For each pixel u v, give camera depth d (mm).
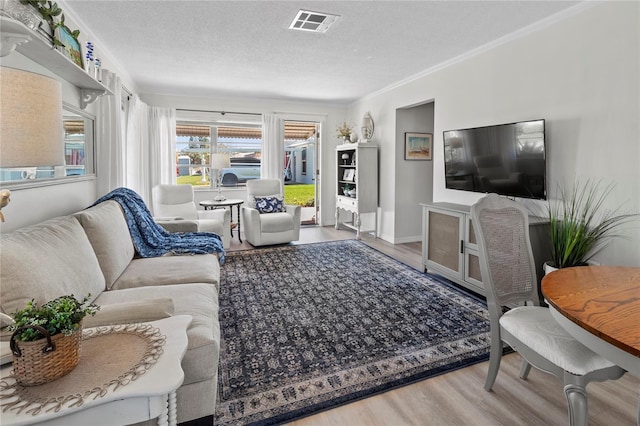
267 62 4078
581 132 2740
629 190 2457
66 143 2564
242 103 6121
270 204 5418
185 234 3439
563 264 2564
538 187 2951
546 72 2988
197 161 6195
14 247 1384
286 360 2119
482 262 1759
